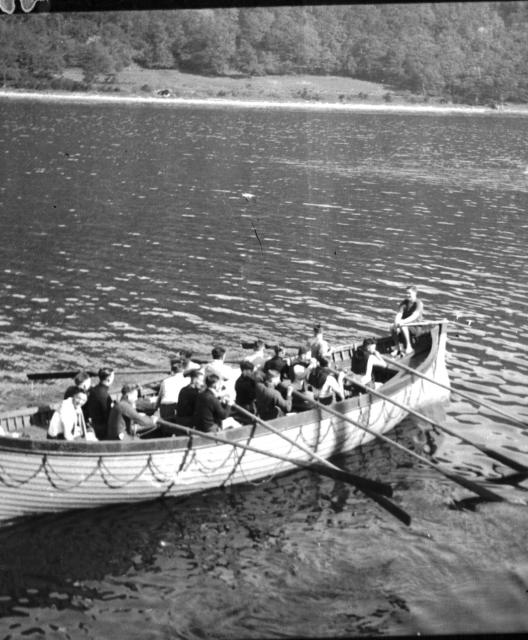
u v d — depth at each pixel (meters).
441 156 70.56
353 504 14.47
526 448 16.56
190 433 14.09
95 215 37.50
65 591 11.77
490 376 20.25
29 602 11.49
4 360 20.16
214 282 27.53
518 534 13.43
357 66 151.25
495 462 16.08
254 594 11.82
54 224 35.25
